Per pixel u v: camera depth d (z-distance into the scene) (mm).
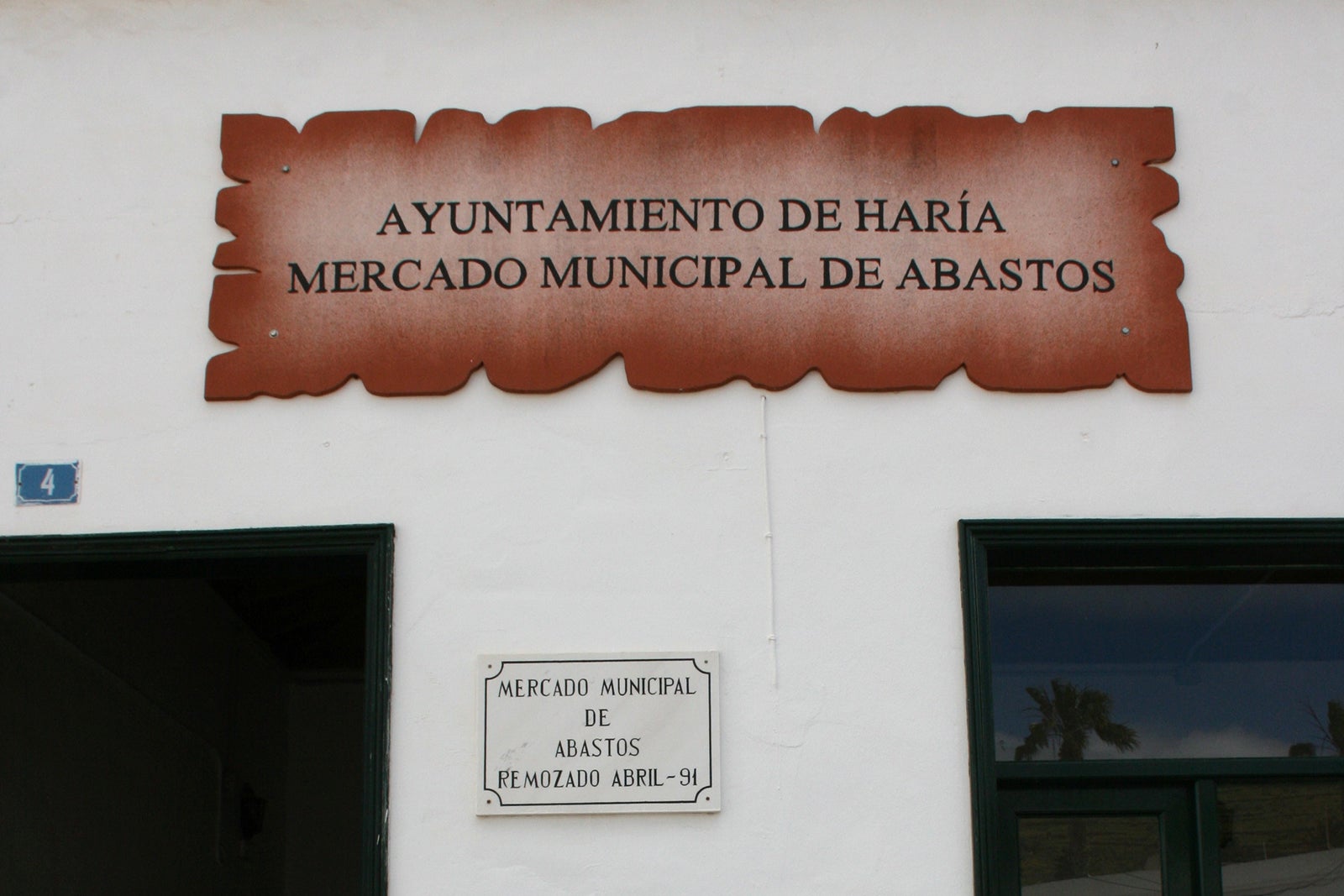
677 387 3760
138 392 3801
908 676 3609
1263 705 3809
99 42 4016
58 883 5188
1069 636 3850
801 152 3910
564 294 3816
